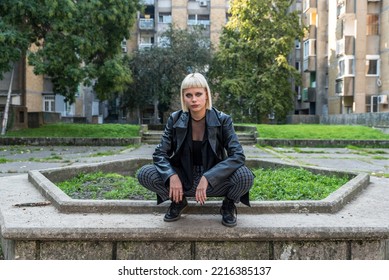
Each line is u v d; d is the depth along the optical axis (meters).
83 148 17.27
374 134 19.91
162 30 40.72
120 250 3.39
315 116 30.59
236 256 3.42
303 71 33.66
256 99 28.48
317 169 7.11
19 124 21.09
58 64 18.16
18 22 18.22
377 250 3.45
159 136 20.75
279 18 28.91
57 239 3.31
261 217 3.81
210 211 3.93
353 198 4.90
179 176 3.52
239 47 29.17
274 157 13.62
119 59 20.84
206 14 41.31
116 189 5.57
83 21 18.62
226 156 3.65
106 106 40.69
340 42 26.56
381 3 25.42
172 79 31.36
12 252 3.44
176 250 3.40
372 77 25.77
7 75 21.88
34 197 4.76
